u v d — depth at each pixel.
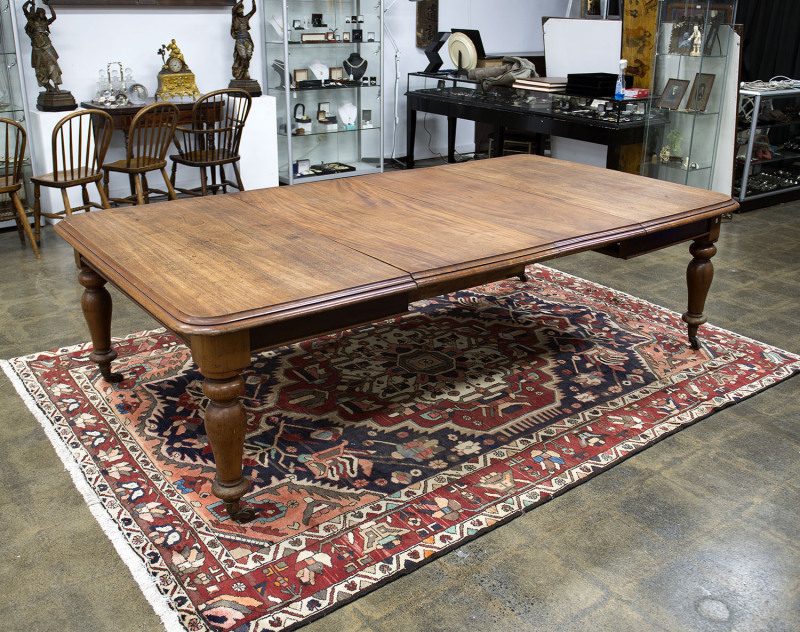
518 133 6.34
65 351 3.16
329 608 1.77
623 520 2.11
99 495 2.20
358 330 3.37
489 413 2.66
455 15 7.20
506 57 5.89
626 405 2.72
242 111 5.72
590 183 3.23
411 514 2.12
